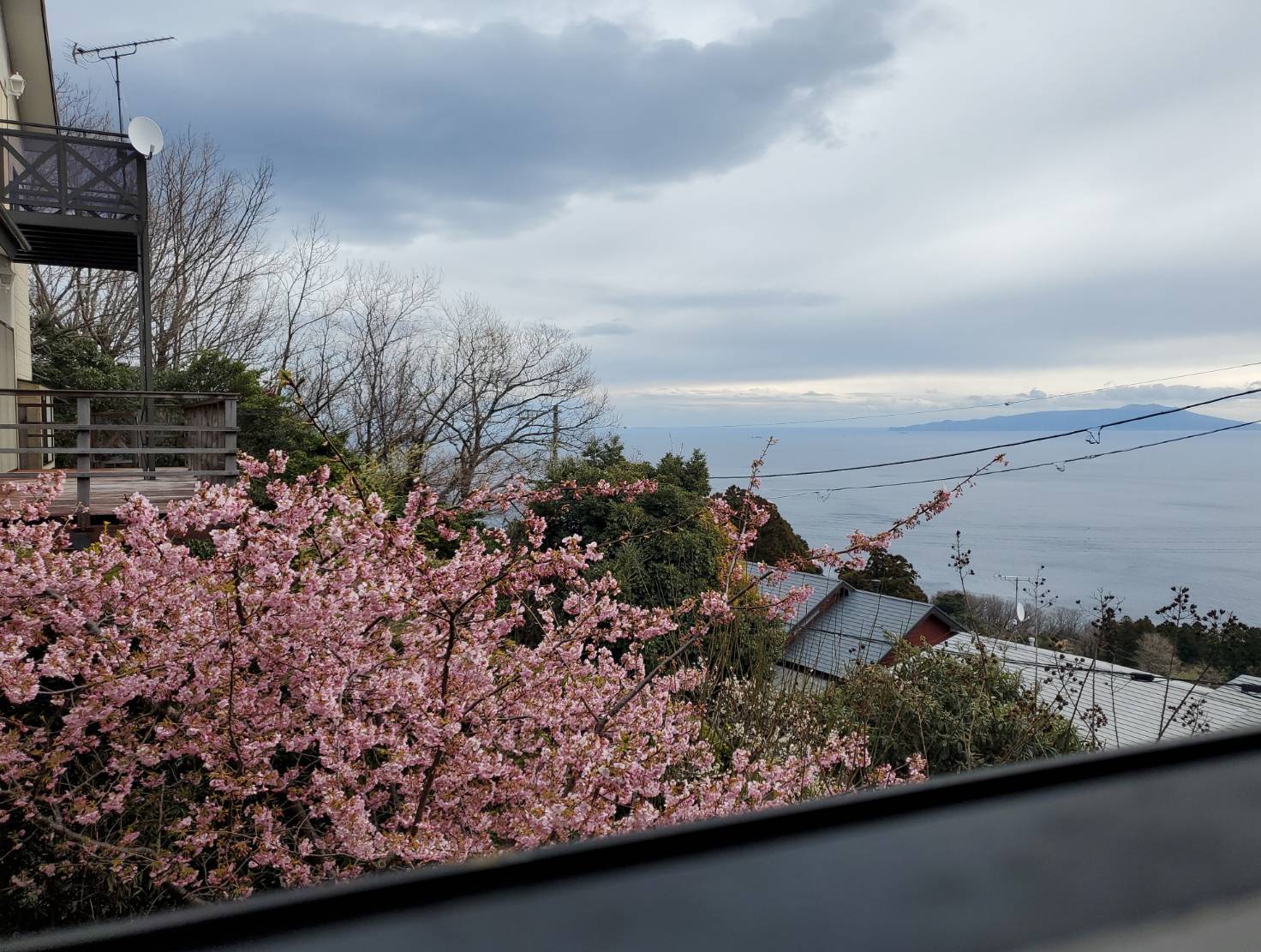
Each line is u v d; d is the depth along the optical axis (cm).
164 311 2106
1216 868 35
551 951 30
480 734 466
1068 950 30
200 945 30
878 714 823
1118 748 43
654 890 33
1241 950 30
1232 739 47
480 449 2244
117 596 435
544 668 495
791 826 37
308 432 1227
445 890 32
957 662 942
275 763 485
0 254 1118
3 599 412
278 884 417
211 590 438
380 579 459
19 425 762
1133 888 34
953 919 32
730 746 674
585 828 439
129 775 409
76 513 713
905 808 39
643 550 1109
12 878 384
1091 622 916
